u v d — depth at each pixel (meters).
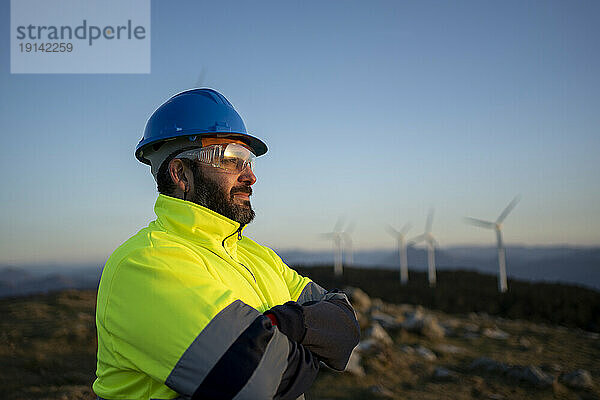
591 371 11.04
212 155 1.62
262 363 1.19
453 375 9.74
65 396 6.54
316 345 1.44
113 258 1.44
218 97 1.75
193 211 1.54
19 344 9.70
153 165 1.73
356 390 8.35
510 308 27.08
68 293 17.30
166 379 1.21
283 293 1.78
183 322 1.22
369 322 15.09
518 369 9.91
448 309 27.28
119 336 1.28
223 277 1.47
